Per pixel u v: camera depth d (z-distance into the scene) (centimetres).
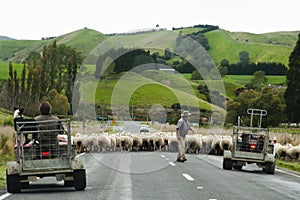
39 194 1147
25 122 1206
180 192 1169
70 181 1310
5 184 1386
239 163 1884
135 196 1095
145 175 1570
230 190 1234
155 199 1052
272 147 1938
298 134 3884
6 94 6100
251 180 1521
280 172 1948
